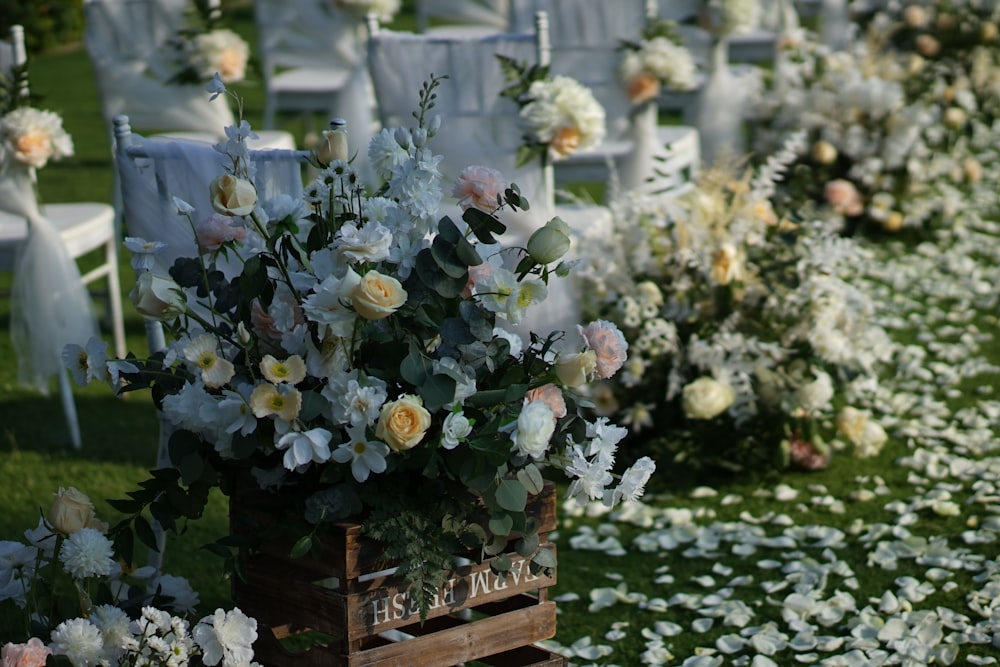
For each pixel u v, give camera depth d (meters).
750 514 3.16
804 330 3.36
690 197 3.54
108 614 1.84
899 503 3.13
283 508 1.79
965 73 6.56
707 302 3.39
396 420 1.62
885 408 3.79
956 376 4.00
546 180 3.41
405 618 1.79
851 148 5.29
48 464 3.49
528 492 1.80
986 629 2.50
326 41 4.93
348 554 1.73
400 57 3.40
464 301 1.77
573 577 2.87
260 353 1.79
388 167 1.81
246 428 1.68
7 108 3.34
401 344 1.71
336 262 1.73
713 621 2.63
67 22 11.55
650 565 2.92
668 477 3.35
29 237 3.41
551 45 4.09
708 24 4.75
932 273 5.06
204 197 2.44
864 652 2.47
